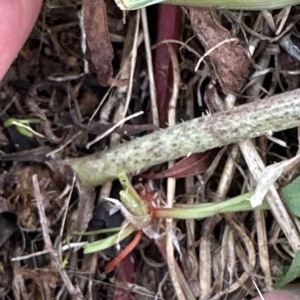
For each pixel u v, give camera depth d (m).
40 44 0.13
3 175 0.13
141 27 0.13
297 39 0.13
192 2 0.12
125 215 0.13
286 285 0.13
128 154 0.13
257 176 0.13
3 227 0.13
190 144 0.13
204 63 0.13
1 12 0.11
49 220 0.13
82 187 0.13
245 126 0.12
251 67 0.13
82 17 0.13
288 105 0.12
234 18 0.13
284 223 0.13
